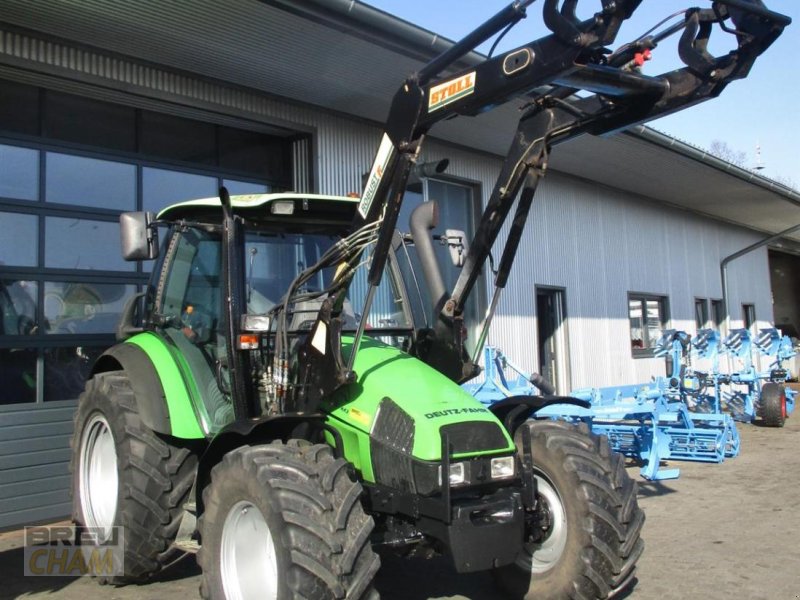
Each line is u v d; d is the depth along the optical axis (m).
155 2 5.95
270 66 7.36
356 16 6.52
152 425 4.21
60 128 6.92
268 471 3.33
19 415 6.46
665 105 3.45
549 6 2.96
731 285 20.31
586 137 10.86
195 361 4.40
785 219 19.55
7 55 6.23
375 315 4.54
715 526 6.09
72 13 6.07
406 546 3.57
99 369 5.19
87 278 7.01
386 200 3.66
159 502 4.32
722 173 13.56
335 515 3.17
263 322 3.86
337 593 3.00
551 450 3.94
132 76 7.07
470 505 3.40
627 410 7.35
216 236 4.48
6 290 6.47
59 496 6.66
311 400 3.81
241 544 3.55
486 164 11.27
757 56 3.24
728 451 9.27
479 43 3.29
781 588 4.57
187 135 7.91
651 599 4.39
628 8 2.84
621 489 3.87
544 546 3.98
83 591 4.62
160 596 4.51
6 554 5.53
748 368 13.21
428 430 3.46
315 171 8.61
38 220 6.71
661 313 16.72
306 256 4.48
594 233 14.27
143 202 7.47
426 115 3.47
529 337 12.09
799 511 6.60
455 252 4.61
